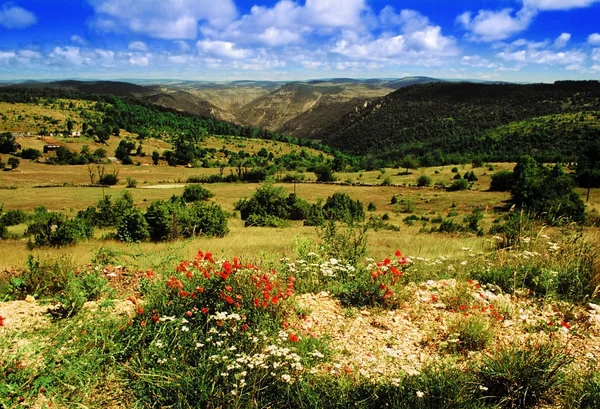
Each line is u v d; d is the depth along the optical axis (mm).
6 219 40125
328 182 90312
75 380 3254
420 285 5742
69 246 16891
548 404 3113
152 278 5742
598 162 65000
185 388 3072
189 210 23938
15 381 3129
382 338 4109
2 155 120688
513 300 5105
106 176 93438
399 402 2904
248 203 42656
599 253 5902
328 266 6152
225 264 4648
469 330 3971
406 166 114062
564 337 4051
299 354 3576
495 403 3076
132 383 3230
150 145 173000
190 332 3846
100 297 5266
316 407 2861
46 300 5102
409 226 42219
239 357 3398
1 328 4168
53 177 98938
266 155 177875
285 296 4633
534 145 157500
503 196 65938
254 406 2951
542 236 6879
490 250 7844
